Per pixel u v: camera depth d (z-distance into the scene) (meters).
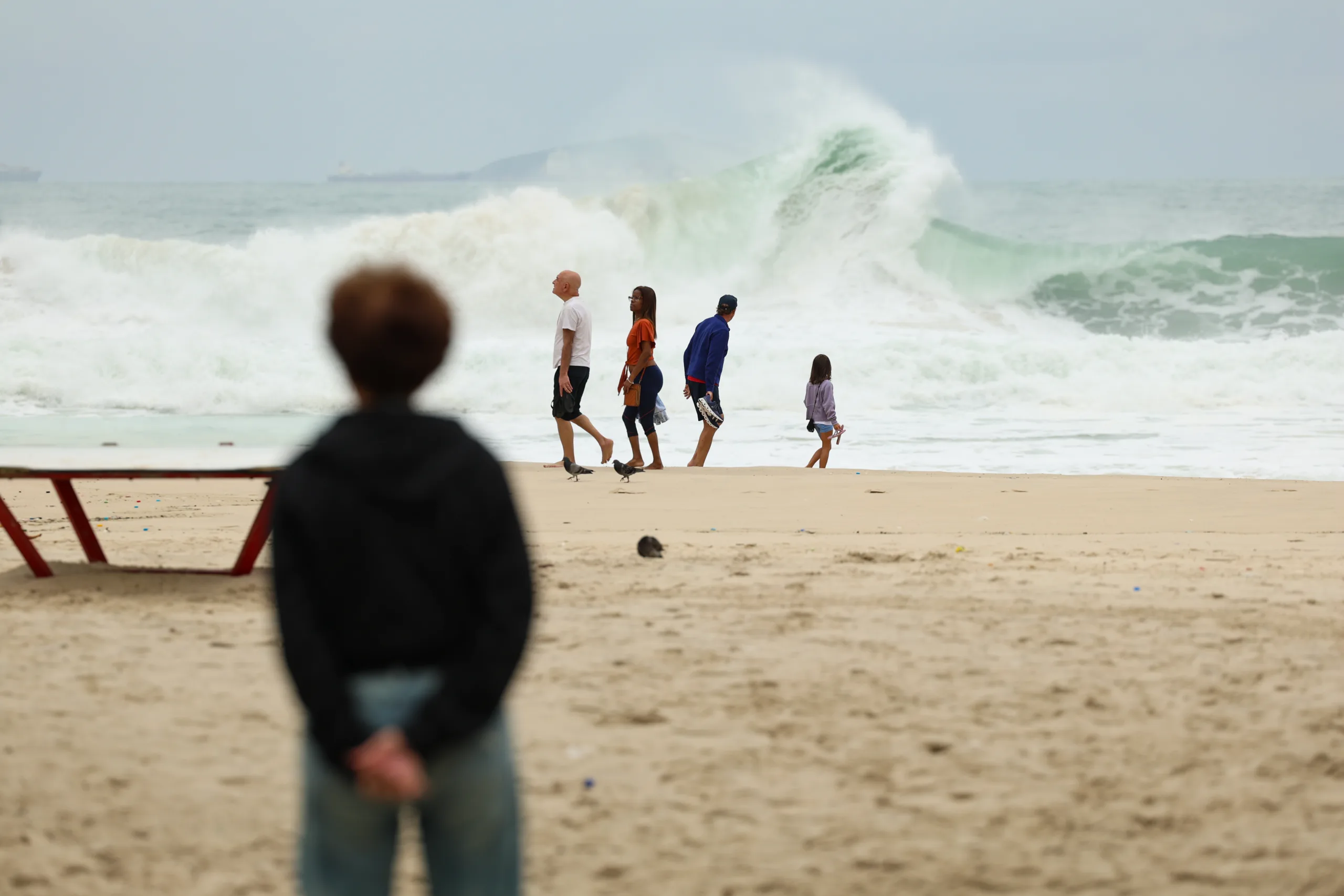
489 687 8.04
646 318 51.53
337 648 8.33
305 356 86.62
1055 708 17.56
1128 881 12.44
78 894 12.18
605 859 12.90
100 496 43.72
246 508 40.59
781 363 86.12
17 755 15.62
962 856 12.96
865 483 47.03
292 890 12.30
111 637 21.31
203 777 15.01
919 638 21.38
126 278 108.25
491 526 8.38
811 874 12.58
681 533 35.19
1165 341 90.25
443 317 8.60
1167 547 32.25
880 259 121.62
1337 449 60.88
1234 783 14.84
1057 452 60.88
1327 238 122.62
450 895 8.79
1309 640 21.44
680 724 16.88
